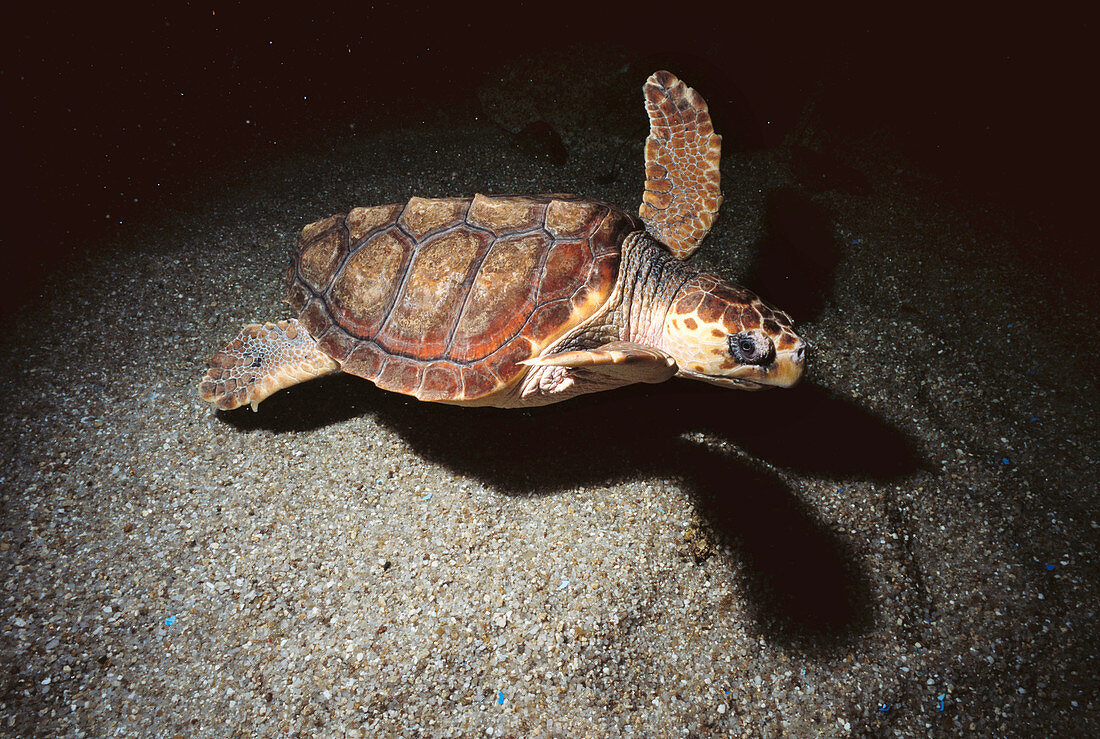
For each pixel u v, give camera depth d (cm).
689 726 73
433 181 128
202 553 80
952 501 88
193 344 98
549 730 72
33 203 119
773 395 95
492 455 88
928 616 80
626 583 80
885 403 96
